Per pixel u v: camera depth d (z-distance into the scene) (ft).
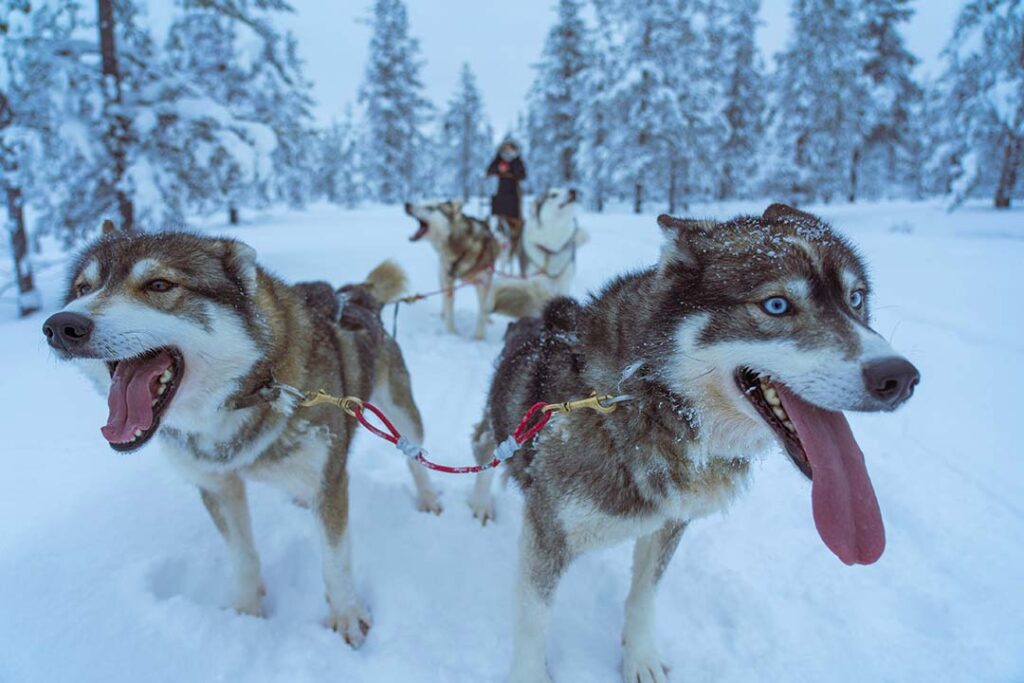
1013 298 21.26
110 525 9.09
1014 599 8.26
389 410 10.99
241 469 7.64
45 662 6.61
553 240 25.36
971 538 9.52
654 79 73.15
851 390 4.95
